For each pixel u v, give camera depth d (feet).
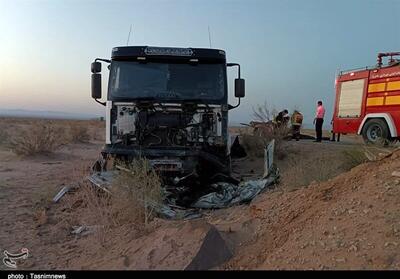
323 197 17.22
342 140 73.36
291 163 33.55
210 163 30.58
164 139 31.27
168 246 15.81
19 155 57.67
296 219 16.38
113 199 22.82
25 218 24.70
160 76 32.35
